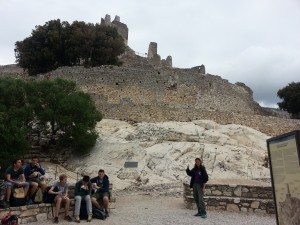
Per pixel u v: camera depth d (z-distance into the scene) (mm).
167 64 64562
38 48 45469
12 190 11383
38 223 11172
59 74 38969
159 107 33375
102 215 12180
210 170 22469
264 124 35344
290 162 6426
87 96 27859
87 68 38688
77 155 24844
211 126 31484
